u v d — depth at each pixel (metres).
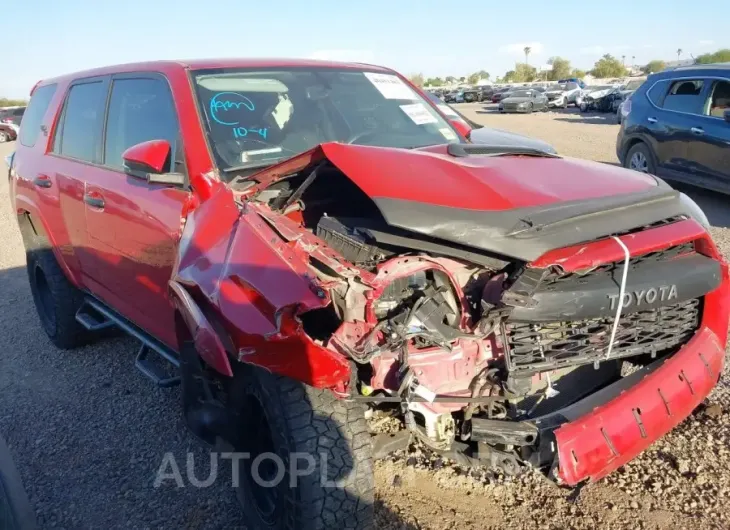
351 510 2.43
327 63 4.27
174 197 3.30
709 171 8.79
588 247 2.51
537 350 2.56
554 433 2.47
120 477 3.49
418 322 2.46
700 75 9.07
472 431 2.55
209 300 2.52
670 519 2.84
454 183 2.63
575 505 2.97
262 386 2.51
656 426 2.69
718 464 3.16
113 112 4.16
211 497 3.27
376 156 2.70
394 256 2.66
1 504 2.71
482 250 2.53
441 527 2.88
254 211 2.76
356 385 2.56
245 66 3.89
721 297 2.97
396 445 2.73
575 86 42.09
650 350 2.81
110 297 4.32
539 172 2.94
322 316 2.62
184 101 3.47
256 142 3.48
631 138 10.20
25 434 4.00
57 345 5.27
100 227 4.03
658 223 2.75
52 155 4.94
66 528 3.10
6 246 9.12
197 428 2.94
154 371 3.69
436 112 4.41
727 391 3.77
